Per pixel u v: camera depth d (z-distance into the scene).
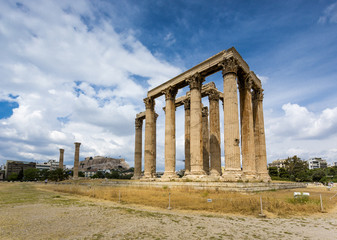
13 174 143.12
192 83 32.50
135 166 52.19
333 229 9.91
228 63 27.80
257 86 34.91
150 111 41.41
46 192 32.88
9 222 11.44
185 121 40.94
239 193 19.53
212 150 34.12
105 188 32.25
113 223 11.09
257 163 33.44
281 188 28.69
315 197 18.56
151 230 9.75
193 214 13.34
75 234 9.17
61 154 92.88
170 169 34.06
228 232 9.42
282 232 9.43
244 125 29.92
